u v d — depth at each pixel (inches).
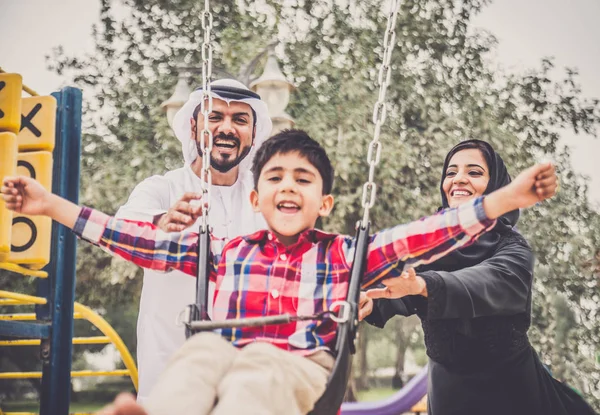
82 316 242.4
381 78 107.7
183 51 475.8
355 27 463.2
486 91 471.2
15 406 768.9
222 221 166.1
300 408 96.4
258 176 114.5
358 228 103.7
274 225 110.1
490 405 148.4
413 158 429.7
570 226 473.7
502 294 143.7
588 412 156.2
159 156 444.5
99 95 476.1
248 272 108.1
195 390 91.1
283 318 96.8
